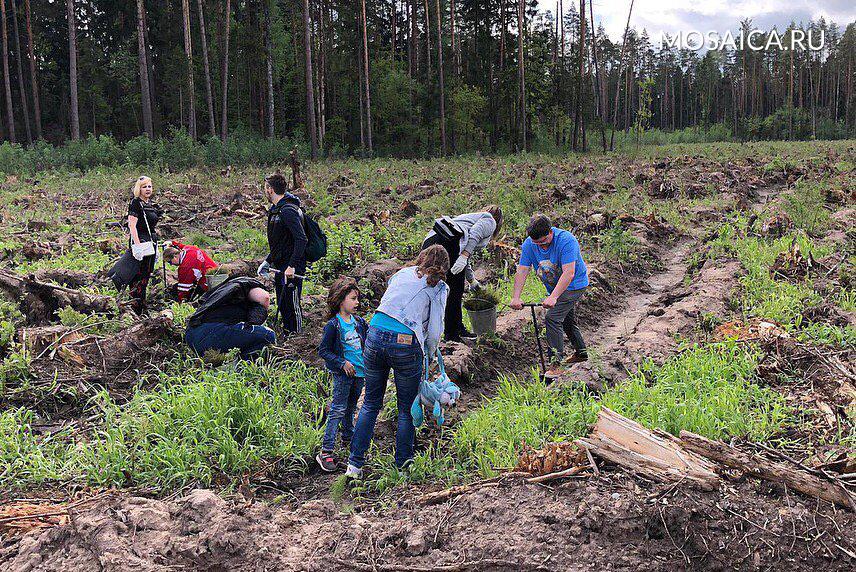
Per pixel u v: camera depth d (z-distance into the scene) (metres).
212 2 48.03
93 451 4.93
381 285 10.02
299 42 49.94
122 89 53.44
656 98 111.50
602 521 3.72
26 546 3.71
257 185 20.64
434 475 4.76
